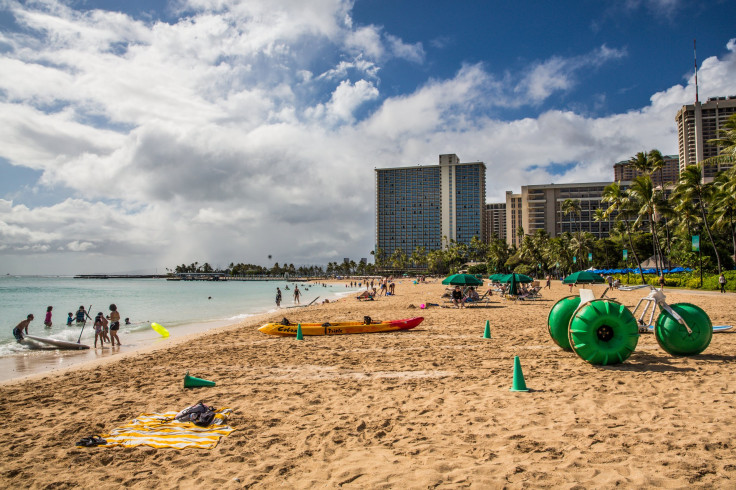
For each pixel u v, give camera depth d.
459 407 6.32
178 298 52.62
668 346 9.29
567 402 6.36
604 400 6.38
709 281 35.97
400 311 23.98
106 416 6.59
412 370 9.07
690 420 5.37
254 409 6.59
